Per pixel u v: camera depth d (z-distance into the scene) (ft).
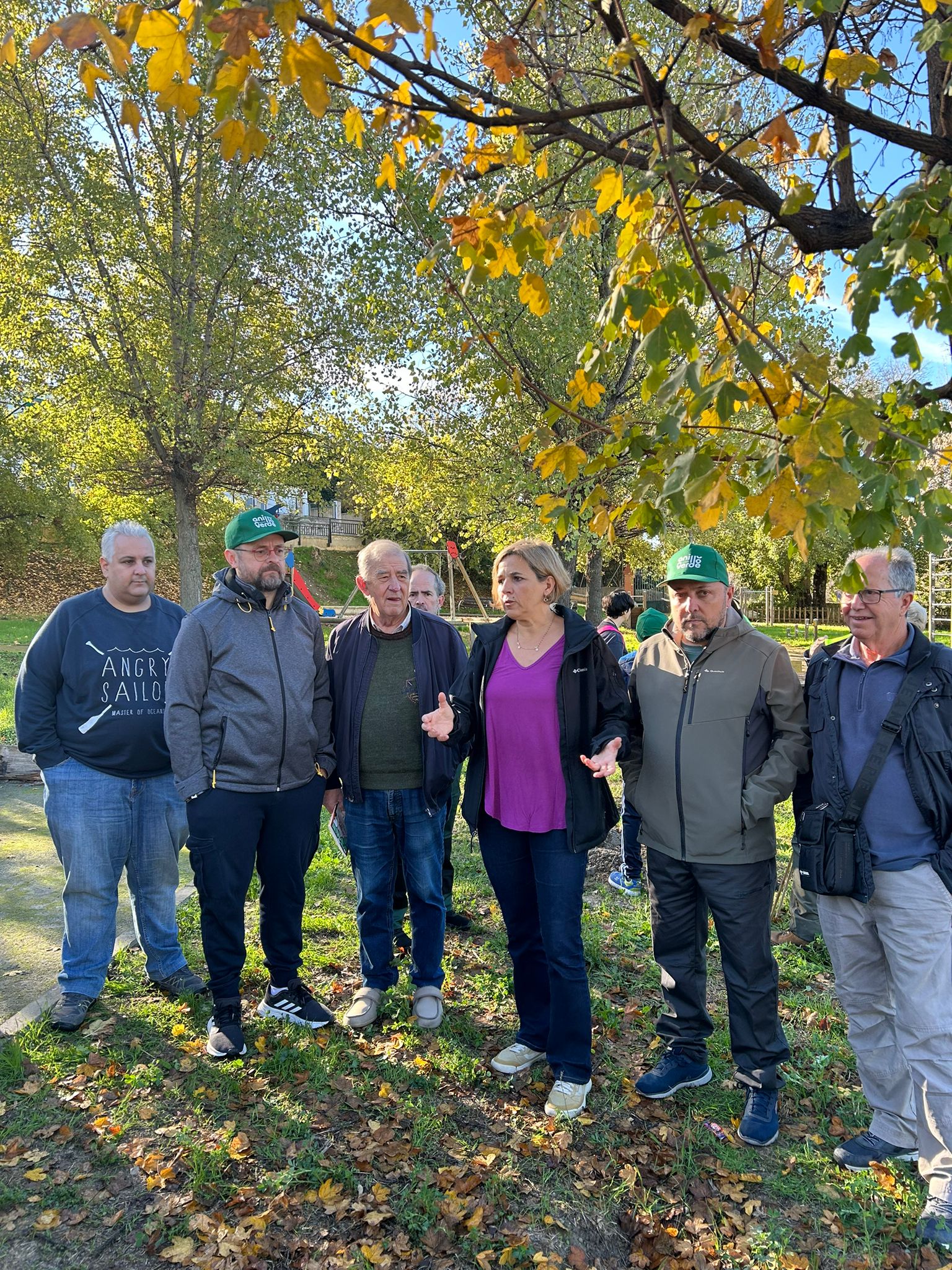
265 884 11.41
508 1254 7.85
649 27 18.44
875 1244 8.25
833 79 5.92
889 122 5.90
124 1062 10.48
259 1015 11.64
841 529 5.00
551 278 32.19
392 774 11.67
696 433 6.10
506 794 10.12
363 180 38.83
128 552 11.77
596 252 34.06
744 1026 9.69
